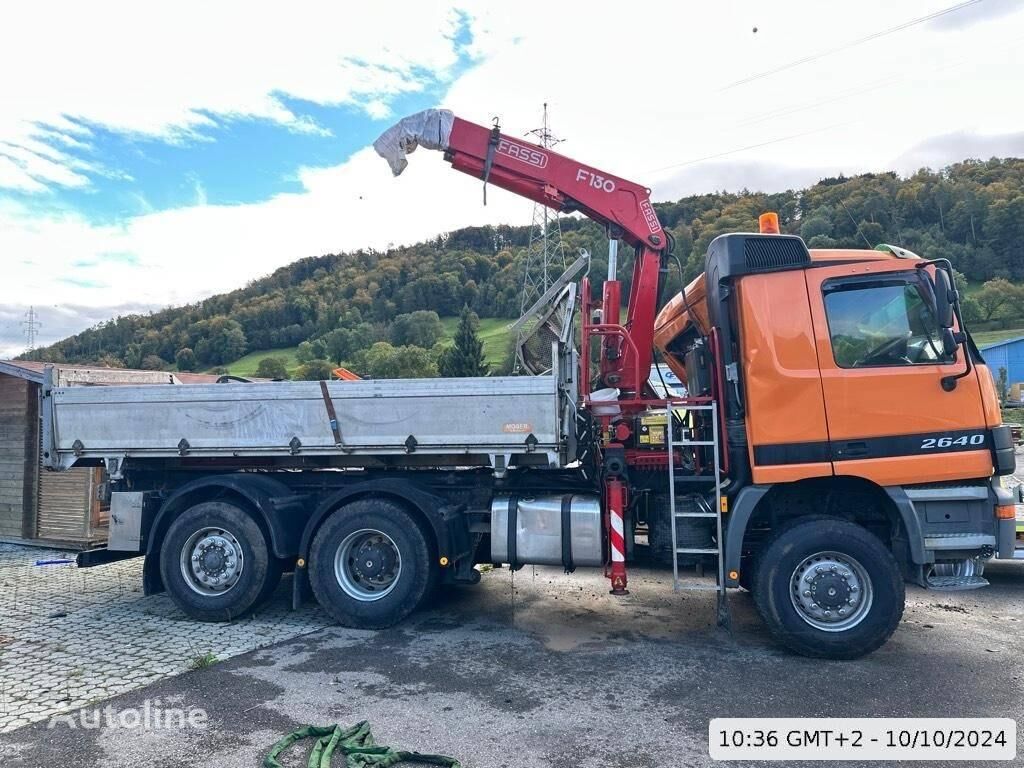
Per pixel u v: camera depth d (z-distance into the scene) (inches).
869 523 204.7
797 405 192.9
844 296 196.5
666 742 138.0
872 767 128.1
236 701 159.3
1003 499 185.0
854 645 183.9
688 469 216.5
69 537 355.3
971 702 157.6
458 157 258.8
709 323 221.9
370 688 167.2
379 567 219.6
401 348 2295.8
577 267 246.1
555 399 207.2
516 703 157.8
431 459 229.8
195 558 230.4
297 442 222.7
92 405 239.6
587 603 249.8
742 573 220.8
